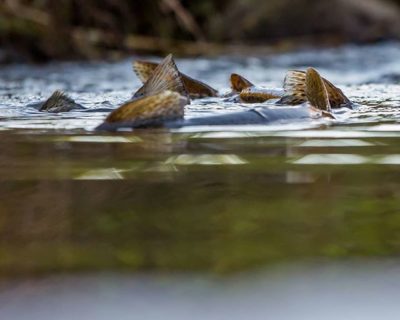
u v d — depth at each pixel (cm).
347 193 1165
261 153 1226
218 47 2252
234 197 1141
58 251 803
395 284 628
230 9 2580
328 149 1229
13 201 1113
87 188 1203
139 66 1312
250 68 1661
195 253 782
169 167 1216
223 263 723
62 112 1285
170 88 1277
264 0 2577
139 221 972
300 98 1278
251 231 909
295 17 2558
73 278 659
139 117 1254
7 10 1947
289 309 564
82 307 570
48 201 1113
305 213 1020
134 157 1223
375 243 833
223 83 1385
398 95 1320
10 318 554
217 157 1223
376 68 1602
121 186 1204
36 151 1230
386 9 2605
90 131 1252
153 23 2295
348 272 673
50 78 1426
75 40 2017
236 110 1270
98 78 1424
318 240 855
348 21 2558
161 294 599
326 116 1266
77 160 1222
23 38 1928
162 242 851
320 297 593
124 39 2144
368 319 554
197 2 2519
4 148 1234
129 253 788
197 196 1148
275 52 2231
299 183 1205
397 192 1166
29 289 619
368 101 1302
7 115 1280
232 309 562
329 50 2270
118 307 569
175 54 2144
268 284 626
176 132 1247
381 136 1242
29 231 912
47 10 2002
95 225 947
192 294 598
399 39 2544
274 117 1259
